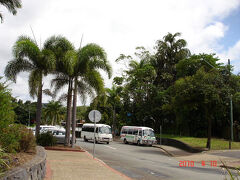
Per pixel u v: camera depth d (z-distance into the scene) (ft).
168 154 75.31
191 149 79.25
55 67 64.54
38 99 67.87
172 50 151.43
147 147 99.40
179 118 126.21
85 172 34.14
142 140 104.68
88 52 64.49
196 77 77.25
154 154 72.64
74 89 67.51
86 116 196.95
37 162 23.57
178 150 85.56
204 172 40.91
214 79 76.02
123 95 148.87
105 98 69.31
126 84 147.43
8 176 15.70
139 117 140.97
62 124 279.49
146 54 151.94
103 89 67.82
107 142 106.52
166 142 110.63
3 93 22.06
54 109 251.19
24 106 243.40
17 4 40.63
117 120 177.27
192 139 105.09
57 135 84.12
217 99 72.28
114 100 160.97
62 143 83.46
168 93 134.72
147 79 140.05
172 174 38.06
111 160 53.01
